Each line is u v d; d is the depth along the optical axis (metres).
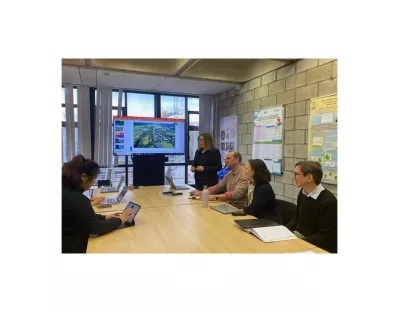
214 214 2.06
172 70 3.65
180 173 5.15
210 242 1.49
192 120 5.24
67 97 4.23
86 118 4.38
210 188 2.80
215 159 3.30
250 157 4.05
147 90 4.79
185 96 5.16
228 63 3.95
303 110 2.99
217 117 5.17
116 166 4.61
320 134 2.73
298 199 2.02
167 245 1.45
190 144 5.24
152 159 4.09
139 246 1.44
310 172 1.81
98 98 4.43
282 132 3.32
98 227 1.54
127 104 4.76
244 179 2.53
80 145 4.34
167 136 4.73
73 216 1.49
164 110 5.02
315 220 1.82
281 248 1.41
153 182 4.09
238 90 4.41
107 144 4.54
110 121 4.54
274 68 3.46
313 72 2.84
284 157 3.31
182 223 1.83
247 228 1.62
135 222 1.85
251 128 4.02
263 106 3.73
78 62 3.13
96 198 2.40
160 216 2.00
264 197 2.15
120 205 2.34
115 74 3.71
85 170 1.58
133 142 4.50
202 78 3.92
